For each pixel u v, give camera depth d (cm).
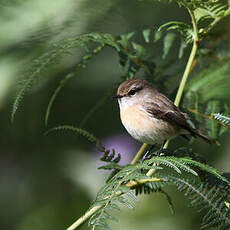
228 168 1166
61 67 1038
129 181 677
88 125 1277
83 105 1276
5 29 912
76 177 1275
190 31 787
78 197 1269
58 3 914
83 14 923
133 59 900
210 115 859
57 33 908
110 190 601
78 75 1255
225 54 947
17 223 1259
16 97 692
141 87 1071
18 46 909
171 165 611
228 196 633
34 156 1286
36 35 905
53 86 1183
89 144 1295
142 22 1105
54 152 1287
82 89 1273
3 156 1280
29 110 1205
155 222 1166
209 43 957
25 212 1272
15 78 912
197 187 625
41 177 1288
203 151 1203
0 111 1142
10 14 912
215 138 845
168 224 1166
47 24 906
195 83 926
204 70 945
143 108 1047
